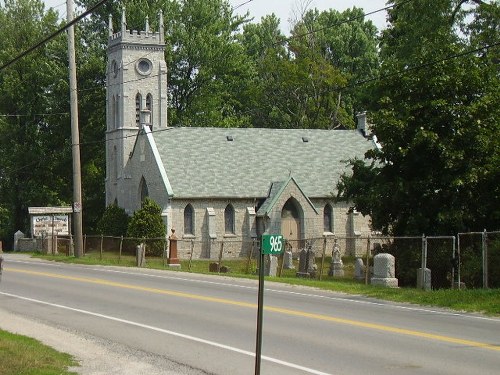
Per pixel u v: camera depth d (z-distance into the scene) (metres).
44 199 69.31
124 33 62.12
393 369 13.50
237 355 15.00
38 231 55.25
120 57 62.41
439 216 32.34
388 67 35.53
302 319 19.62
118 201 63.31
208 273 36.00
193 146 59.03
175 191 55.22
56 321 19.70
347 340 16.50
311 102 78.12
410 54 42.84
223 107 80.00
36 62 68.88
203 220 55.78
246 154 59.84
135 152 60.62
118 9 71.56
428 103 33.66
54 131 70.75
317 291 27.34
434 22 43.06
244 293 26.02
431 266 31.92
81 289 27.30
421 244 32.06
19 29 69.44
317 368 13.65
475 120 33.22
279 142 61.75
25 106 68.81
